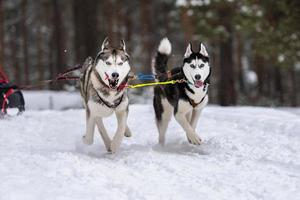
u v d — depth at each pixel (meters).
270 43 19.33
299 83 37.94
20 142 7.61
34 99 20.72
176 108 7.44
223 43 22.44
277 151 7.18
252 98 28.72
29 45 40.66
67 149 7.19
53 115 10.71
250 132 8.73
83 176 5.25
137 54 34.97
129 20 34.38
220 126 9.47
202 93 7.27
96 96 6.43
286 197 5.17
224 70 22.41
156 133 8.96
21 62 40.09
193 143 7.40
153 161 6.27
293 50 19.05
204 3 22.59
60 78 8.52
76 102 19.12
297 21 18.27
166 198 4.86
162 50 8.20
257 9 21.27
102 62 6.24
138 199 4.76
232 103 22.38
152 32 34.56
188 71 7.20
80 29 24.00
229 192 5.22
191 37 24.34
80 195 4.63
